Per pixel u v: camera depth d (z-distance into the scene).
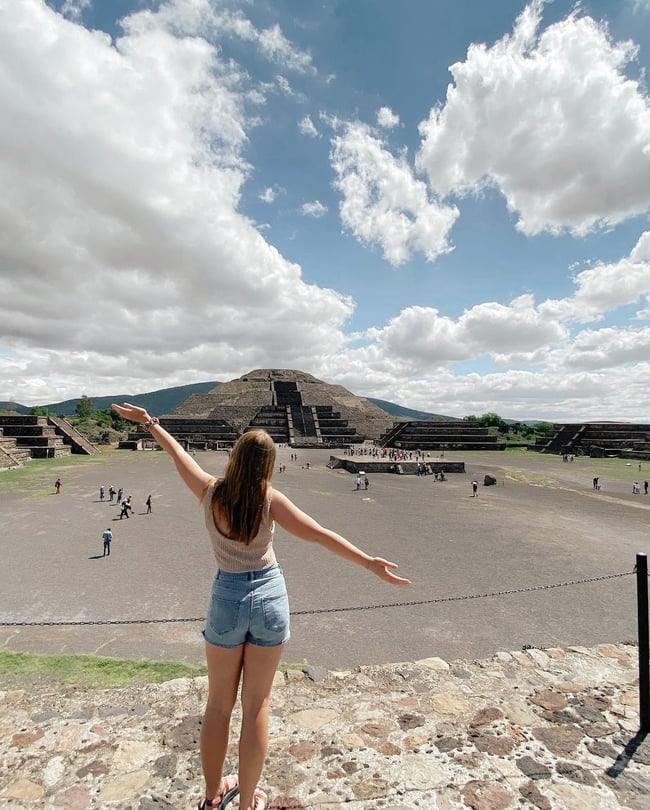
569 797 3.57
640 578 4.41
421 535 23.14
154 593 14.69
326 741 4.22
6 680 7.40
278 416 101.38
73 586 15.27
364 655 10.91
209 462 57.81
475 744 4.20
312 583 15.96
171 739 4.24
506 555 19.67
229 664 3.04
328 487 40.25
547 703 4.90
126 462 57.81
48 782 3.67
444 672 5.55
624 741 4.26
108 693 5.07
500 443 88.12
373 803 3.47
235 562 3.05
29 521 25.27
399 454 67.81
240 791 2.98
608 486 43.03
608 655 6.03
